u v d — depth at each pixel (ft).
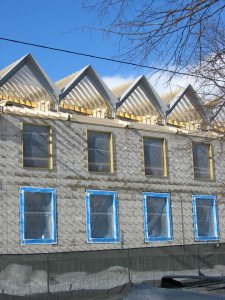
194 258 90.58
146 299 19.44
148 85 100.58
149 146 99.76
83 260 76.28
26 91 89.51
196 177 105.29
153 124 101.30
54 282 73.05
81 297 74.43
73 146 89.30
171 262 86.53
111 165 93.76
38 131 86.07
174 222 99.50
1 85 84.89
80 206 88.17
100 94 96.32
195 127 98.37
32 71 88.38
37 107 88.43
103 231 90.33
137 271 81.35
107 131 94.07
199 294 18.35
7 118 82.38
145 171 98.02
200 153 106.83
